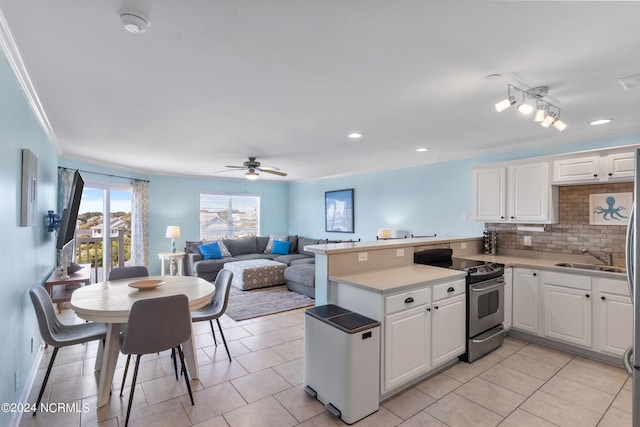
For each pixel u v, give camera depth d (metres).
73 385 2.51
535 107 2.66
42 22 1.53
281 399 2.32
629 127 3.26
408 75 2.12
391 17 1.50
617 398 2.33
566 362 2.91
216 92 2.41
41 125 2.97
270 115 2.94
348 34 1.64
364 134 3.61
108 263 5.72
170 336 2.20
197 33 1.63
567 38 1.67
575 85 2.26
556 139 3.75
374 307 2.29
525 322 3.39
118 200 6.06
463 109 2.77
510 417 2.12
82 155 4.84
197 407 2.22
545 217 3.53
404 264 3.29
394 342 2.30
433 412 2.17
